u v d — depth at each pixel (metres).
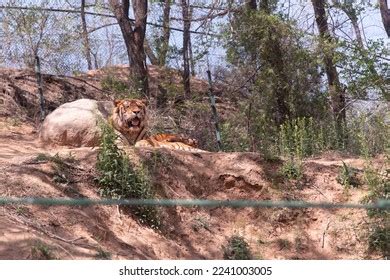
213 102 17.77
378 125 15.70
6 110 17.98
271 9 19.98
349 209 13.14
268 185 13.40
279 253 12.59
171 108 19.56
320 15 20.31
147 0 19.92
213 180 13.20
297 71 19.22
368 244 12.70
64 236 9.69
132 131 13.60
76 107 14.68
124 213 11.20
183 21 22.05
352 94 18.94
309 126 16.81
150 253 10.74
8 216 9.43
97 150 11.82
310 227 13.11
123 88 19.80
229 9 20.00
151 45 22.31
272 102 19.02
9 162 11.02
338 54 18.80
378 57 18.84
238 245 12.05
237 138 18.14
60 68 21.98
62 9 21.86
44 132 14.59
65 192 10.72
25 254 8.42
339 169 13.78
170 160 12.84
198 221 12.41
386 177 13.27
